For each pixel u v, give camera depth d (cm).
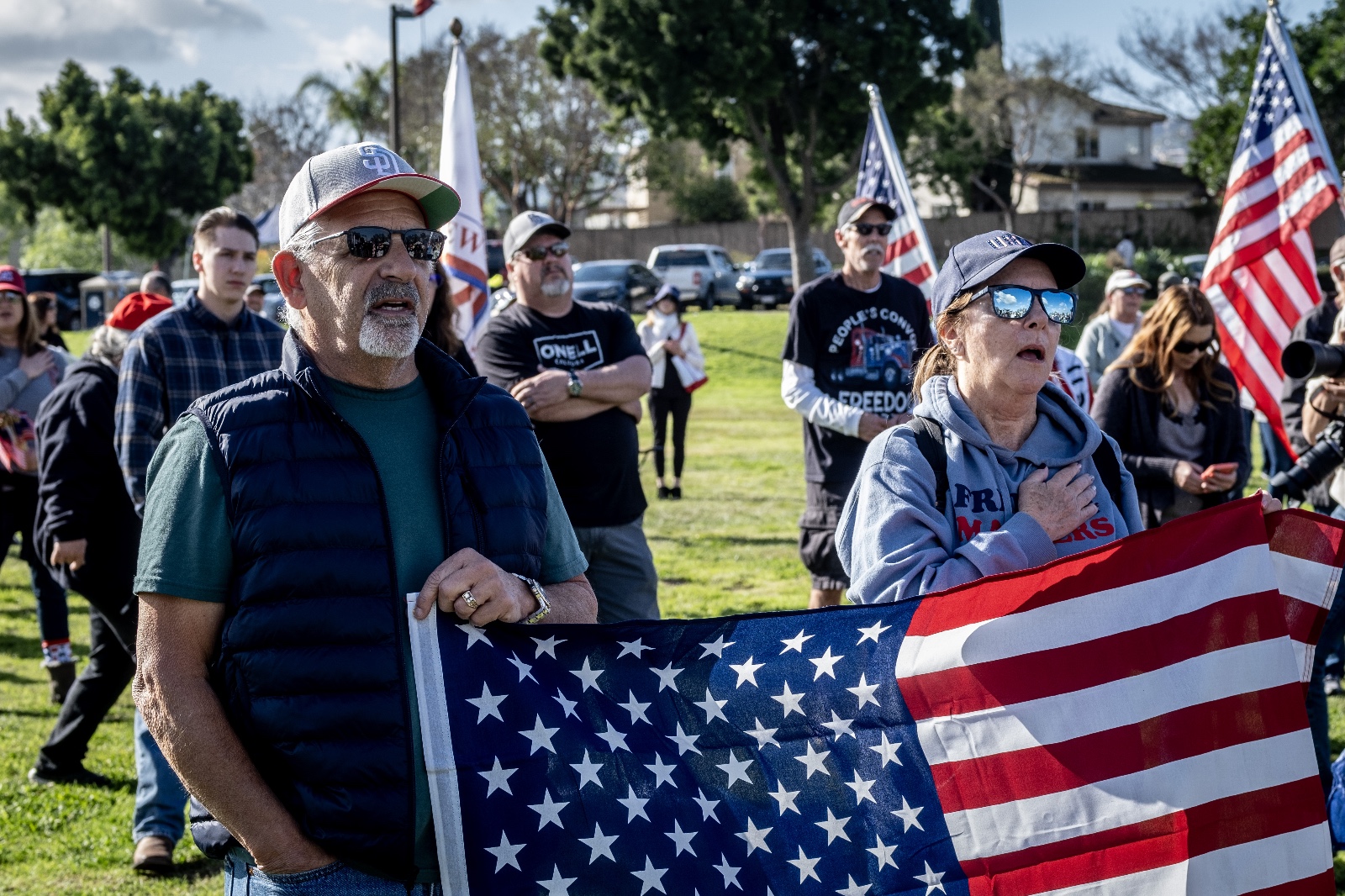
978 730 252
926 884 247
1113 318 802
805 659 255
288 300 247
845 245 580
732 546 996
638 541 498
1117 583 257
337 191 234
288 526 225
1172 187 5969
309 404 236
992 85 4756
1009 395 280
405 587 235
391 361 240
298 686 223
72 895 423
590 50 3484
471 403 254
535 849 231
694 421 1892
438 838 226
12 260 8375
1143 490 482
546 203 5766
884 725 253
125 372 446
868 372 578
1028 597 256
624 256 5169
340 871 224
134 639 487
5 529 649
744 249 5084
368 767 223
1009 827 249
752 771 248
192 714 221
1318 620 264
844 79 3366
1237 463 487
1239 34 4369
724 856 241
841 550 297
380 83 4897
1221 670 256
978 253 278
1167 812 250
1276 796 254
